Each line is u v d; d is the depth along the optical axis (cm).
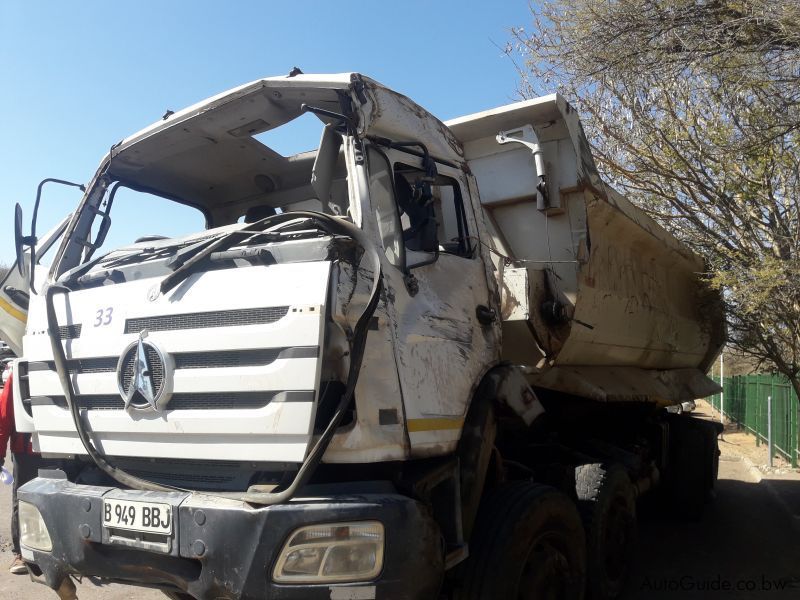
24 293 561
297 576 288
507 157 550
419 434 333
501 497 388
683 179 940
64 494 349
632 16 711
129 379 349
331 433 291
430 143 414
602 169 1034
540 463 502
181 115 418
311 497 303
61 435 383
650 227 673
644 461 693
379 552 296
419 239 378
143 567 323
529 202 549
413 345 345
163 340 337
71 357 376
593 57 746
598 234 580
